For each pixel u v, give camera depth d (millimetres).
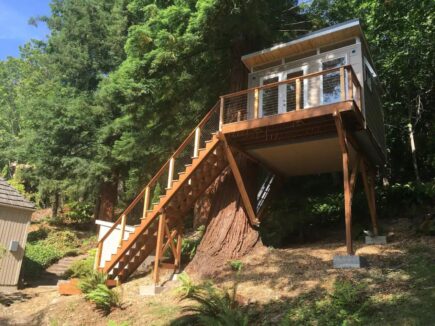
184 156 16516
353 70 10992
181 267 12141
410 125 17375
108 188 22516
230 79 14484
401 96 18500
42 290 13031
